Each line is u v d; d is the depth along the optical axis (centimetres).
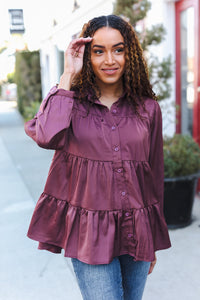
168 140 388
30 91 1506
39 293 276
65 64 149
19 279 297
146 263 165
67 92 145
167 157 360
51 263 322
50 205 157
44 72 1349
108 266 149
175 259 312
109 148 148
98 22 150
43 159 769
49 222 158
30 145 955
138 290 169
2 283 292
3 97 3731
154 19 482
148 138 157
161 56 470
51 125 142
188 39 448
